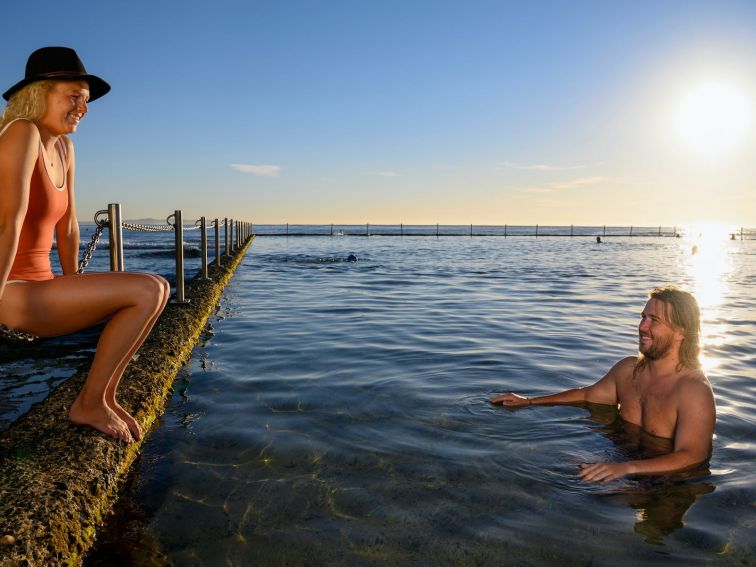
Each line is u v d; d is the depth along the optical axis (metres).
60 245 3.44
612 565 2.39
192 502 2.94
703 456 3.45
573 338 7.26
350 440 3.78
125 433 3.29
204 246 11.53
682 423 3.59
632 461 3.38
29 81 2.87
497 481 3.18
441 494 3.02
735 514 2.82
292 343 6.87
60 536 2.33
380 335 7.38
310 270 17.97
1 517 2.27
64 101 2.93
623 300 11.21
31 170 2.72
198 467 3.35
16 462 2.77
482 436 3.85
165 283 3.18
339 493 3.03
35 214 2.90
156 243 41.41
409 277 15.83
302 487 3.10
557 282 14.77
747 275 17.81
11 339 2.91
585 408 4.40
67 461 2.84
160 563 2.42
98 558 2.46
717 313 9.59
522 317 8.95
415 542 2.56
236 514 2.81
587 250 35.09
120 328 3.07
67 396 3.75
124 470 3.21
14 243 2.64
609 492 3.05
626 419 4.14
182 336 6.19
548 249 35.84
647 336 3.85
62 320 2.91
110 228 6.02
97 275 3.00
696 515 2.81
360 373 5.50
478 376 5.40
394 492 3.04
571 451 3.60
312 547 2.52
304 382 5.17
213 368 5.66
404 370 5.61
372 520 2.75
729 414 4.38
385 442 3.74
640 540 2.59
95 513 2.69
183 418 4.19
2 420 4.02
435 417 4.23
